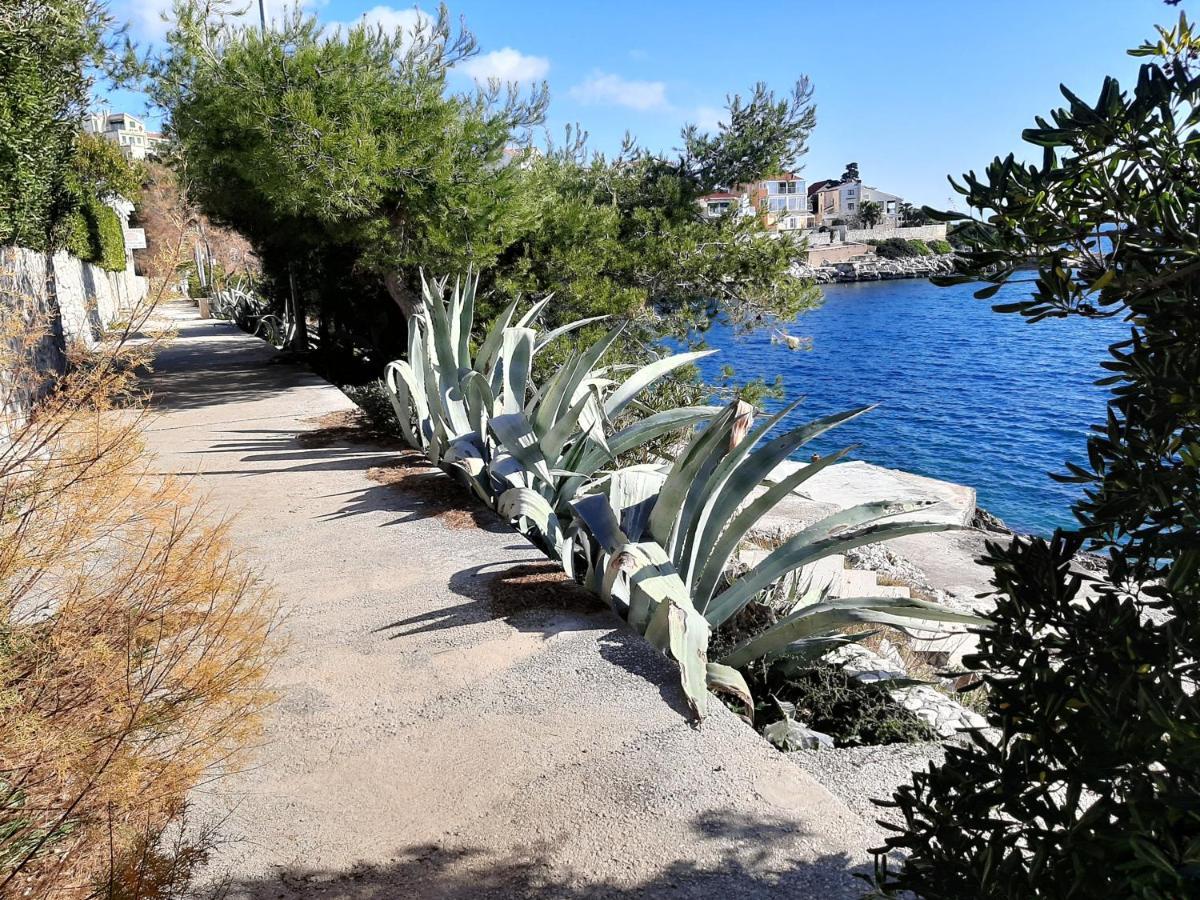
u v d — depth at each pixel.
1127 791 1.40
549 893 2.44
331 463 7.60
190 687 2.14
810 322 66.12
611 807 2.82
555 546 4.93
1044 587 1.52
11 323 2.52
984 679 1.59
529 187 11.52
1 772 1.82
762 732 3.70
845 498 10.94
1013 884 1.44
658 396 10.41
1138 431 1.37
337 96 10.35
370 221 11.20
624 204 13.70
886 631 5.31
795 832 2.68
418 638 4.05
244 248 37.84
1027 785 1.50
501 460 5.61
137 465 2.90
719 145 13.45
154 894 1.87
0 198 8.07
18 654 2.10
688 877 2.49
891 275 112.12
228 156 11.52
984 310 69.44
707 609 4.28
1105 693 1.39
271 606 4.39
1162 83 1.26
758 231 13.35
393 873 2.54
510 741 3.21
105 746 1.93
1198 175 1.30
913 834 1.64
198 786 2.83
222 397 11.77
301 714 3.41
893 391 33.78
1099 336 50.62
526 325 7.07
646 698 3.50
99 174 19.77
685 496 4.23
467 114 11.22
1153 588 1.38
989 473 20.55
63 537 2.22
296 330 18.70
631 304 12.24
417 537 5.51
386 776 3.02
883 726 3.67
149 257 2.70
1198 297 1.23
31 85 8.46
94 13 9.27
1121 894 1.28
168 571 2.34
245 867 2.56
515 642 3.99
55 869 1.88
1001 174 1.41
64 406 2.34
